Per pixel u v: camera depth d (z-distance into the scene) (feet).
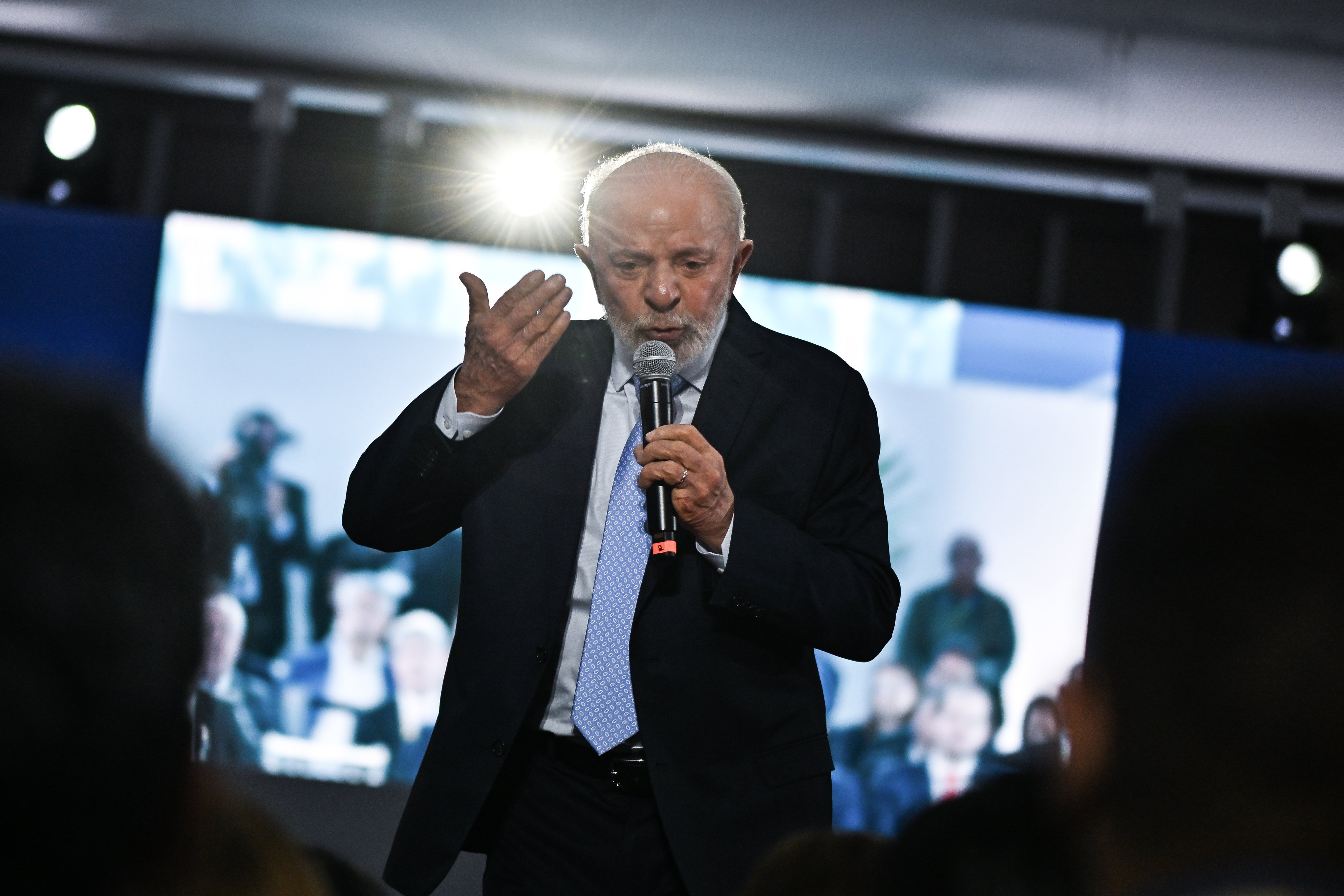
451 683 17.53
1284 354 49.49
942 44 45.73
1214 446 5.06
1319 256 51.96
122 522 4.55
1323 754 4.86
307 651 47.16
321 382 49.01
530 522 17.56
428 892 16.46
